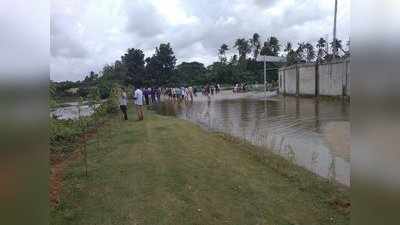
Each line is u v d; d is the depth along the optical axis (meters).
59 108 13.15
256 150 11.47
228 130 16.78
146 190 7.21
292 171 8.64
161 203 6.49
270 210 6.19
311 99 36.31
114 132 15.72
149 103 38.94
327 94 34.59
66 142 13.20
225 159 9.92
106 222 5.70
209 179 7.92
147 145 12.00
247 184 7.58
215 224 5.63
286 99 39.06
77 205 6.42
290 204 6.47
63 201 6.57
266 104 33.16
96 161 9.89
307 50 69.25
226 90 77.56
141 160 9.79
